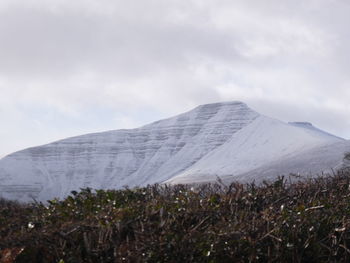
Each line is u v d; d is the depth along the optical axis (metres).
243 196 10.02
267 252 7.97
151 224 8.24
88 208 9.48
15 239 8.12
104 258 7.76
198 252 7.62
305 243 8.06
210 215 8.86
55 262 7.82
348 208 9.38
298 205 9.62
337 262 8.18
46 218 9.24
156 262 7.51
